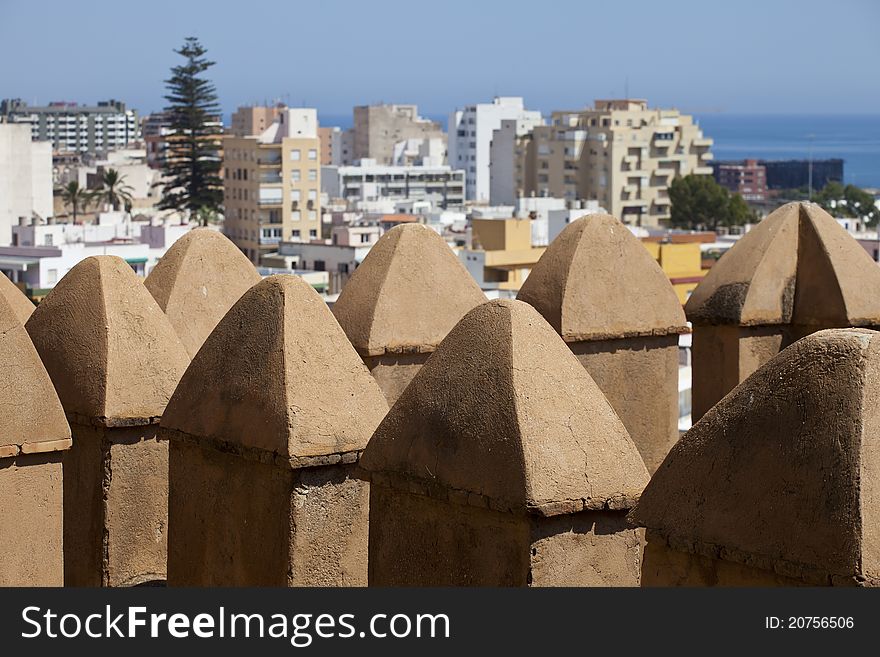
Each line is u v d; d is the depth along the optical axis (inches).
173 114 5954.7
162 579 537.0
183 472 473.7
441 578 389.7
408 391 402.9
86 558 533.0
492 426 374.0
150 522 533.3
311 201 6112.2
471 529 380.5
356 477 439.8
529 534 364.8
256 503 447.5
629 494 370.9
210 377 463.2
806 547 305.1
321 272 4069.9
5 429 426.0
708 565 330.0
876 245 3034.0
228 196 6181.1
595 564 372.5
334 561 441.4
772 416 317.4
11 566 430.0
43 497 435.2
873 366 303.9
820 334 317.1
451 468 382.6
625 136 7829.7
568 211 4635.8
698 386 624.7
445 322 593.6
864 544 294.5
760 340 610.5
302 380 438.3
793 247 611.5
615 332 585.6
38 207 6323.8
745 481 320.8
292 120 6825.8
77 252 3494.1
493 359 380.2
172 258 624.1
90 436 526.6
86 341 527.2
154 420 527.2
